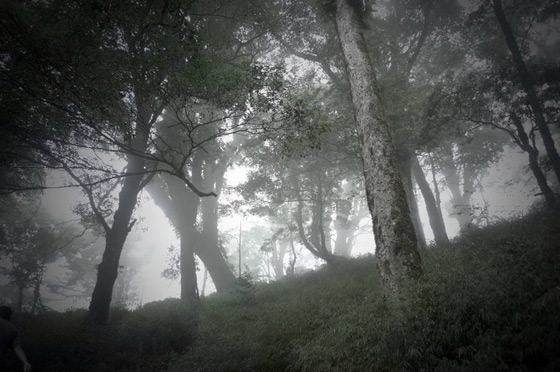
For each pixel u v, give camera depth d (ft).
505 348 14.69
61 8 25.03
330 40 53.67
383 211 26.32
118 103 27.25
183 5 24.71
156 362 26.78
